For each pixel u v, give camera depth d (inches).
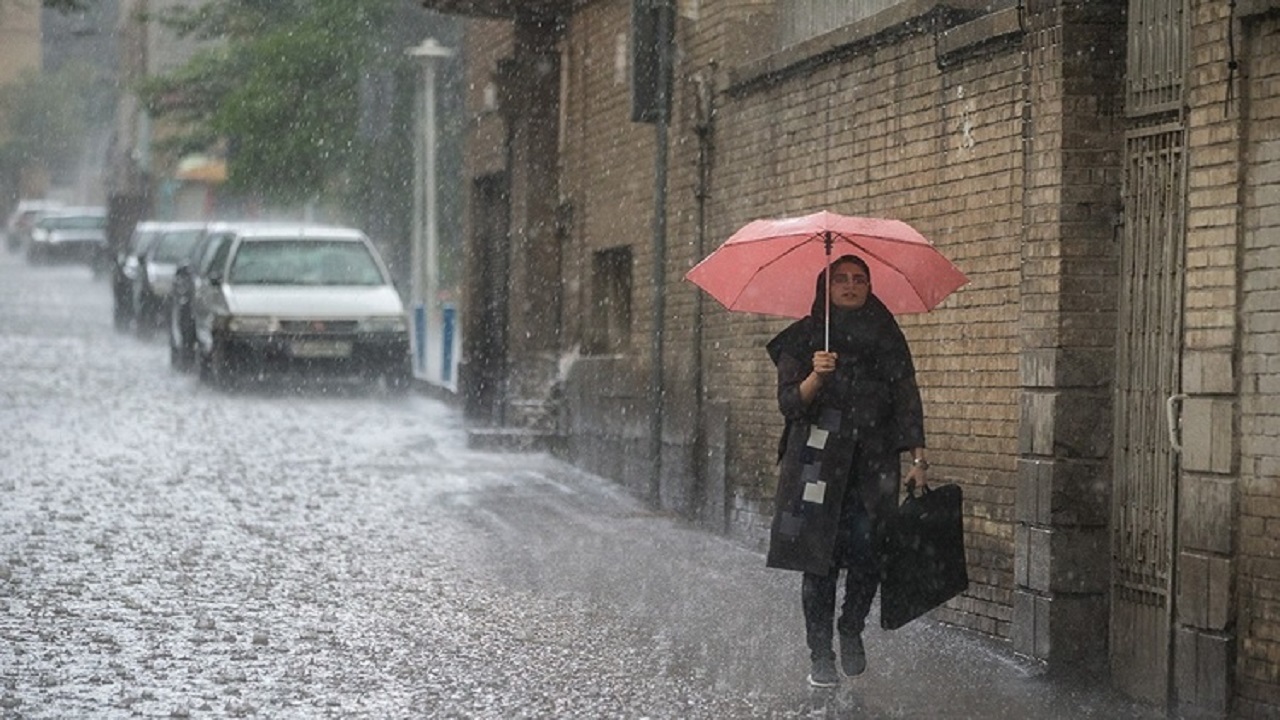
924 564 803.4
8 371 2527.1
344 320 2309.3
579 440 1663.4
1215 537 756.0
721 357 1323.8
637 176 1525.6
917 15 1010.1
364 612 977.5
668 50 1418.6
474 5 1737.2
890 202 1067.9
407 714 753.0
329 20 3061.0
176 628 924.6
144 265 3233.3
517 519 1342.3
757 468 1253.7
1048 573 858.1
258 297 2333.9
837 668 862.5
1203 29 771.4
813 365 815.7
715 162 1349.7
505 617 966.4
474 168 2006.6
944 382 989.8
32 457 1638.8
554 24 1760.6
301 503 1398.9
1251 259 744.3
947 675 848.3
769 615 978.7
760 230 836.0
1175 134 815.7
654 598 1026.1
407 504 1408.7
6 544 1174.3
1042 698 806.5
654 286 1428.4
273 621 948.0
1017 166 923.4
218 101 3380.9
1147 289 831.7
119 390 2321.6
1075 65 855.7
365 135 2719.0
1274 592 728.3
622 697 788.6
